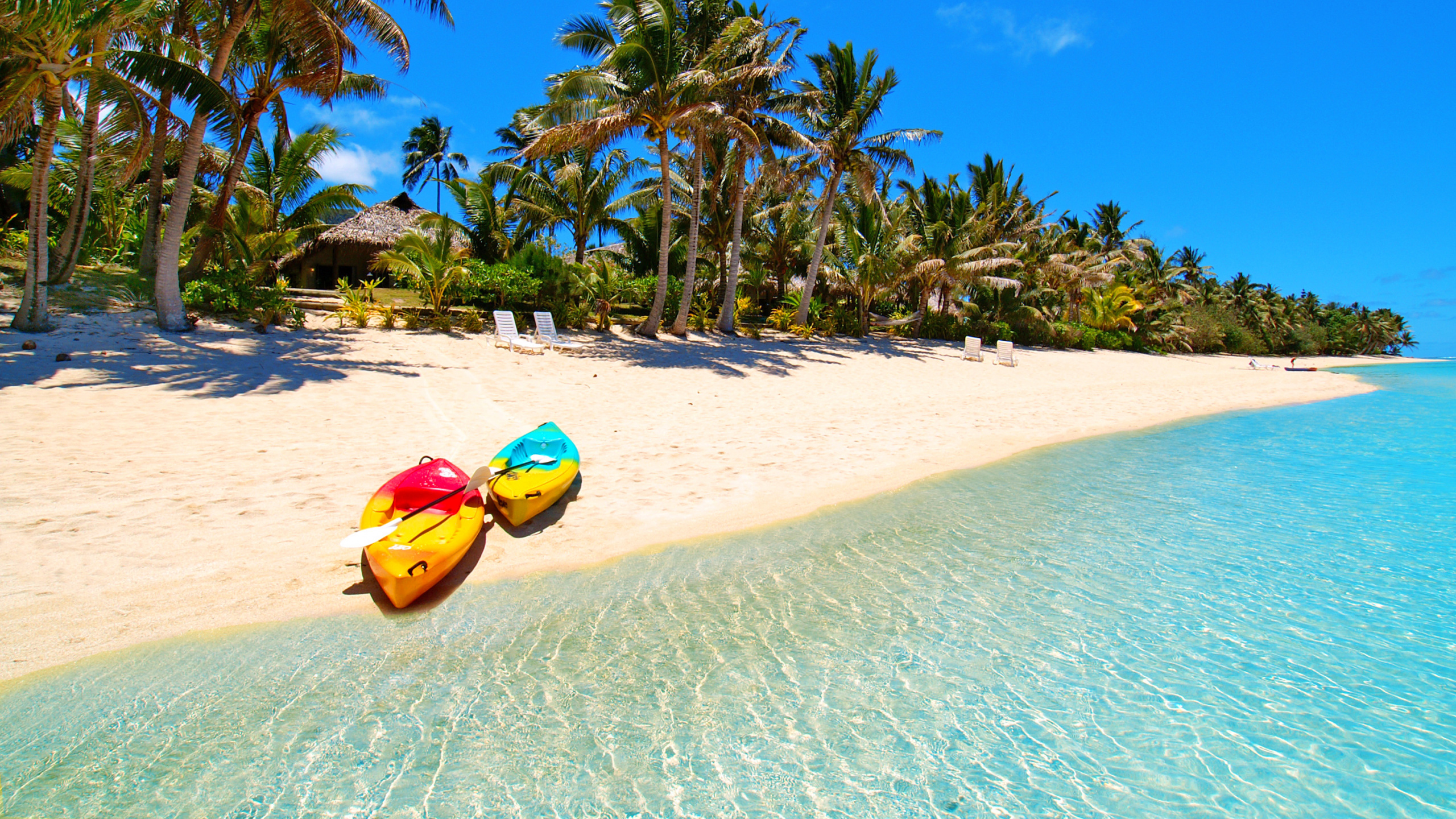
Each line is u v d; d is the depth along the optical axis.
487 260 23.44
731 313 24.25
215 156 20.42
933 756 3.82
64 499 6.27
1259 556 6.79
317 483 7.31
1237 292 61.84
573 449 8.44
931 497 8.50
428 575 5.21
